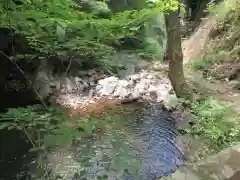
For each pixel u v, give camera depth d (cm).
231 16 738
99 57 230
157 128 454
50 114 157
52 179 269
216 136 333
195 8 1063
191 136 377
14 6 148
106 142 311
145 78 751
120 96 645
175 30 434
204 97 456
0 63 537
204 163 219
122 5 652
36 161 316
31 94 529
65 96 625
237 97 460
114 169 251
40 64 625
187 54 845
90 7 362
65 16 168
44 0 161
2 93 518
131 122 477
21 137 364
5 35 371
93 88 713
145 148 387
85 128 154
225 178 196
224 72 620
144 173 325
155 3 215
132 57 798
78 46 191
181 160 348
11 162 327
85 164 218
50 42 183
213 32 806
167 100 563
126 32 198
